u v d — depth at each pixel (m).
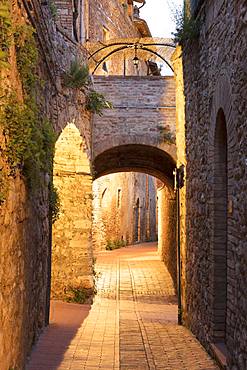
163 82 15.90
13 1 5.34
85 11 19.81
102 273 20.86
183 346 8.51
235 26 6.09
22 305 6.25
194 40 9.09
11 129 4.89
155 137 15.81
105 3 25.22
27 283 6.78
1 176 4.46
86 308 13.20
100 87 15.84
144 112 15.84
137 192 37.28
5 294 4.98
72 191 14.20
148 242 39.00
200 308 8.75
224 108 6.71
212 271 7.70
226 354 6.86
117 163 18.84
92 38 22.72
